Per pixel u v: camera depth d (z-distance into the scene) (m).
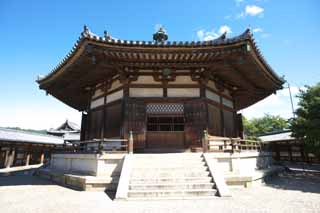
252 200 7.71
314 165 24.98
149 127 12.97
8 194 9.24
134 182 8.70
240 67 12.55
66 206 7.12
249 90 16.11
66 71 13.07
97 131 14.59
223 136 14.00
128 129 11.97
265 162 15.11
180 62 11.93
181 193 8.07
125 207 6.86
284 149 29.52
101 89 15.02
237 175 10.31
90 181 9.59
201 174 9.20
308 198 8.12
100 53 10.80
